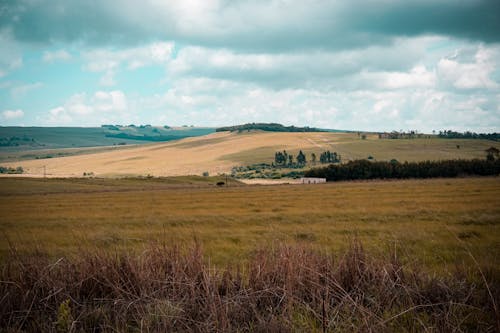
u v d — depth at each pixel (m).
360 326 5.78
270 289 7.00
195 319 6.43
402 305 6.75
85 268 7.63
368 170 112.44
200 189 77.12
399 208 27.92
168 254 8.01
